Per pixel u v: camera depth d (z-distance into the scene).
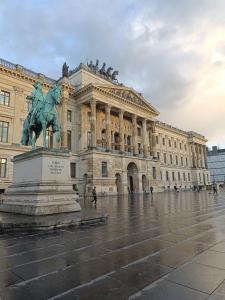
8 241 9.47
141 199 40.28
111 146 69.25
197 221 14.35
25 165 17.05
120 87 66.75
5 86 50.59
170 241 9.28
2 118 49.50
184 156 112.56
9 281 5.65
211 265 6.44
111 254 7.66
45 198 14.66
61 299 4.75
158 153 95.94
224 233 10.70
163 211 20.42
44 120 17.31
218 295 4.76
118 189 62.62
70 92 62.31
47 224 11.70
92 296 4.85
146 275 5.86
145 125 76.69
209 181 125.44
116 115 72.75
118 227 12.44
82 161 59.47
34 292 5.08
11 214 15.13
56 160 16.19
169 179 98.94
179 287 5.16
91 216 13.73
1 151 47.59
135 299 4.69
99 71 73.31
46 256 7.53
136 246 8.60
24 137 18.59
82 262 6.92
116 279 5.66
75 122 63.41
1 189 46.12
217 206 24.25
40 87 18.75
